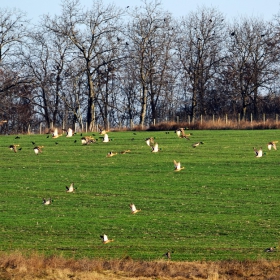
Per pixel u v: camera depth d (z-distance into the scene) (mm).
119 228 138625
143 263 103188
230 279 95625
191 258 112000
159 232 134750
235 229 136250
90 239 129875
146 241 127438
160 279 94688
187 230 136250
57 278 93062
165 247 121750
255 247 121438
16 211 155125
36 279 92562
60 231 137000
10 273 95875
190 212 151000
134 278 94938
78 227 140000
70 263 102125
